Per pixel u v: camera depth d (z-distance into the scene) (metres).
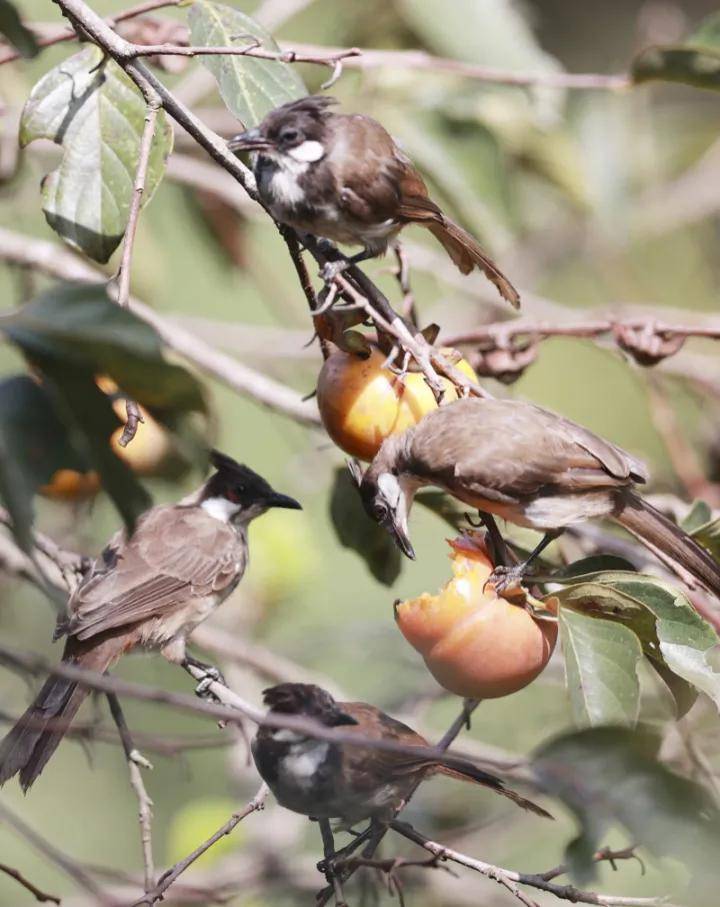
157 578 9.86
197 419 6.22
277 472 17.78
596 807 5.84
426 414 8.05
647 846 5.77
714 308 17.66
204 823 11.81
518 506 8.00
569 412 18.88
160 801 14.93
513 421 8.07
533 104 11.56
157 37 10.39
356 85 13.45
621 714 6.95
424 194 9.00
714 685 7.09
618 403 18.92
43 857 14.05
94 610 9.52
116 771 15.02
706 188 17.20
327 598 16.06
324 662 14.57
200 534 10.20
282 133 8.62
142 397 5.42
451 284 13.54
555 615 7.23
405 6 13.16
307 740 7.56
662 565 10.10
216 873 11.37
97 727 8.11
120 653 9.80
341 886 7.53
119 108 8.27
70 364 5.27
